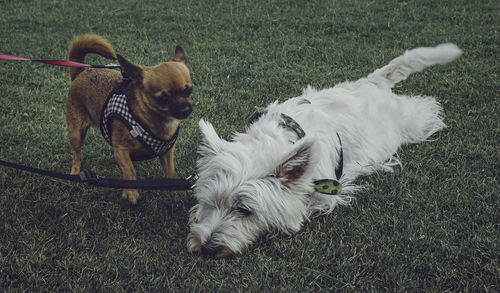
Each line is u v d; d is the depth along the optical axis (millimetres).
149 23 7234
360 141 3646
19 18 7387
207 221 2703
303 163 2648
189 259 2771
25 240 2936
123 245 2889
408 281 2555
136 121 2863
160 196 3371
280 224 2762
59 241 2932
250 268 2680
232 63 5703
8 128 4273
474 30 6449
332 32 6680
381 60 5703
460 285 2514
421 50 4012
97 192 3428
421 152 3912
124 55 6031
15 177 3557
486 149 3809
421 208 3180
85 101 3273
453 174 3510
